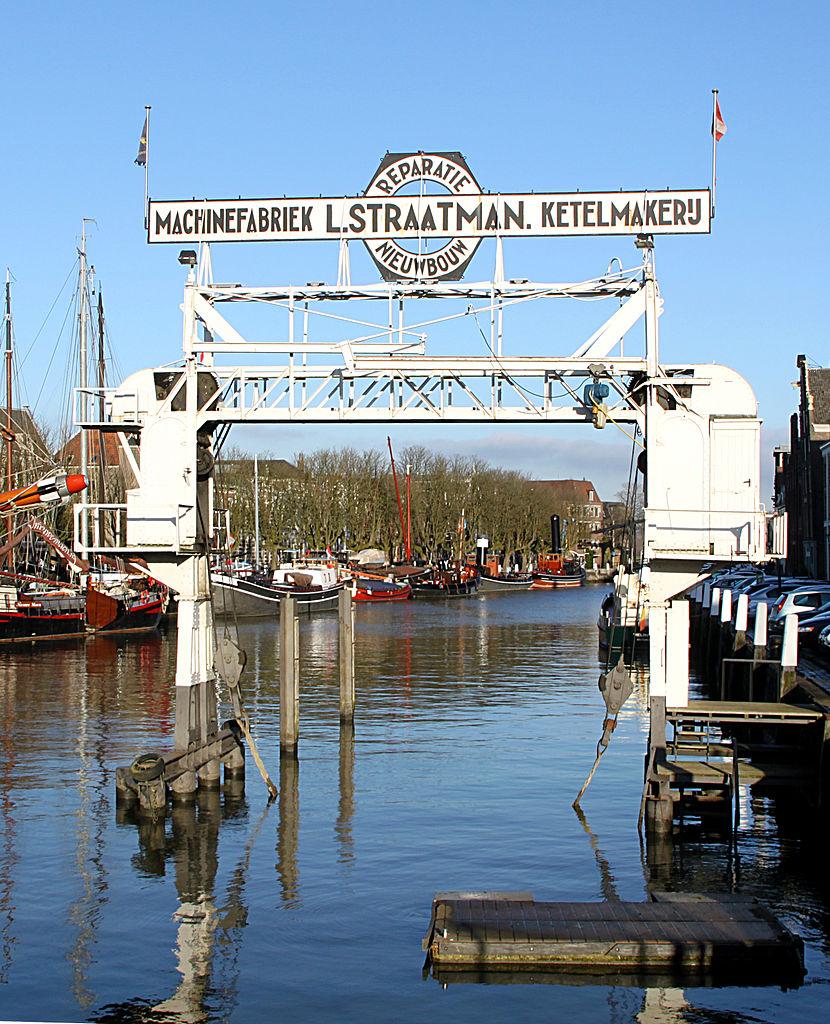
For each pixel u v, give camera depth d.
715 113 23.05
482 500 138.50
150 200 24.02
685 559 22.20
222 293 23.92
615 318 23.03
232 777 26.52
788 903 18.59
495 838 22.47
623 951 15.14
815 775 22.06
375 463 128.50
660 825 22.14
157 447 23.45
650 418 22.62
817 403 71.75
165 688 44.03
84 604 66.56
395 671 49.84
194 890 19.47
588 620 83.12
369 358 23.34
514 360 23.14
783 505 89.19
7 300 72.56
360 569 111.88
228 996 15.27
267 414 23.56
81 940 17.28
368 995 15.16
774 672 27.17
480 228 23.61
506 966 15.45
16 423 75.06
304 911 18.44
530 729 34.59
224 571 81.50
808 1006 14.52
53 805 25.02
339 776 27.89
